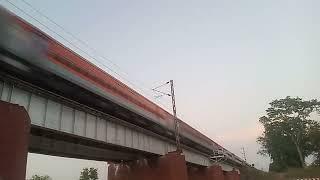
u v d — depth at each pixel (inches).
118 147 1385.3
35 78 935.0
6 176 715.4
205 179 2358.5
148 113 1502.2
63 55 995.3
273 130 3850.9
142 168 1694.1
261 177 3533.5
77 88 1053.2
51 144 1208.2
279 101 3892.7
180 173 1616.6
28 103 922.1
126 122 1406.3
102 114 1241.4
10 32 813.9
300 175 3304.6
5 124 740.7
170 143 1877.5
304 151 3752.5
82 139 1165.7
